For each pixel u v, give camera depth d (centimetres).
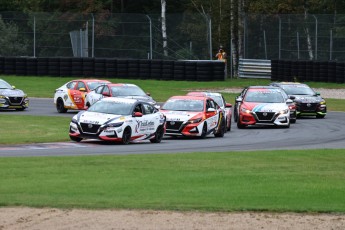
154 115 7312
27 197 3981
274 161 5556
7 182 4412
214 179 4616
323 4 19712
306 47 15338
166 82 14938
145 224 3497
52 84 14700
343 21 14850
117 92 9956
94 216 3622
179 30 15950
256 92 9531
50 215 3631
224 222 3541
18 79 15225
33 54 16438
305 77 14862
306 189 4312
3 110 11019
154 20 16038
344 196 4128
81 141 7112
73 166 5081
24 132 7981
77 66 15275
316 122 10081
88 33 16200
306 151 6266
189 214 3669
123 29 16038
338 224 3544
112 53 16088
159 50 15988
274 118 9119
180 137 8038
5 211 3697
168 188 4281
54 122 9250
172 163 5312
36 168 4959
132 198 3984
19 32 16475
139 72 15112
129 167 5072
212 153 6000
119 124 6862
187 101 8094
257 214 3694
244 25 16300
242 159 5634
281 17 15712
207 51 15762
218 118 8056
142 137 7125
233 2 18750
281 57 15775
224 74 15450
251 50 16300
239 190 4247
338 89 14262
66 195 4047
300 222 3566
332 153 6134
